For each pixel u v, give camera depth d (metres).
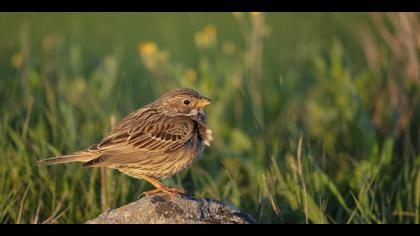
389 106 13.69
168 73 15.62
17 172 11.16
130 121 10.38
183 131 10.27
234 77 14.78
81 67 15.20
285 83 15.95
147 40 19.77
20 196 11.04
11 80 14.15
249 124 14.18
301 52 17.80
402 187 11.92
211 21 20.39
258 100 14.32
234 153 12.66
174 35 19.34
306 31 18.78
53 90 13.30
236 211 8.99
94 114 13.05
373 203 11.22
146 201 8.87
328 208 11.73
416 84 13.47
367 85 14.25
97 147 10.00
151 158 10.11
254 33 14.57
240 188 12.45
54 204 11.09
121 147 10.04
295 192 11.16
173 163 10.23
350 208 11.73
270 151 11.54
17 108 12.62
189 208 8.84
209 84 14.52
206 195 11.79
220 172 12.79
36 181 11.27
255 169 12.42
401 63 13.86
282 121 14.08
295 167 11.23
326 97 15.22
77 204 11.23
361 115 12.86
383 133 13.32
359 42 16.55
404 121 13.05
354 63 16.06
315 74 15.90
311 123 14.24
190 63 17.75
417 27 13.62
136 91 16.52
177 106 10.57
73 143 11.99
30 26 20.08
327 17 17.72
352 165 12.69
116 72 15.09
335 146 13.27
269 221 11.16
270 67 17.89
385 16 16.34
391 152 12.27
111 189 11.21
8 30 20.08
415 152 12.75
